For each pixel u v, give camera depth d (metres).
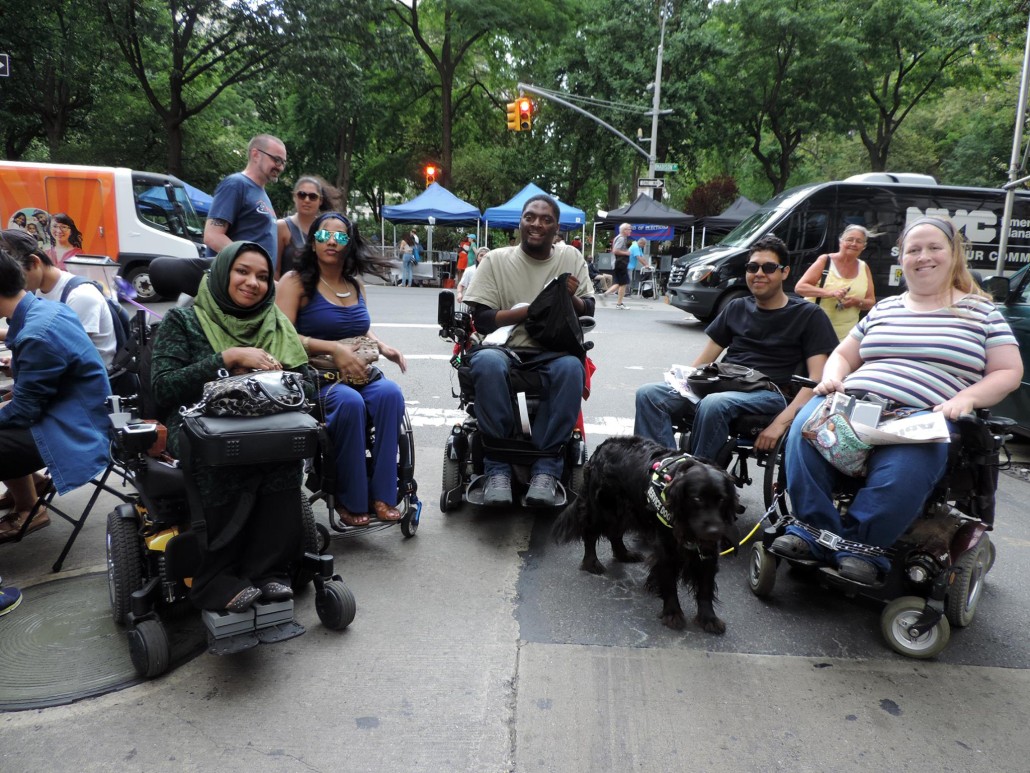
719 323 4.45
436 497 4.56
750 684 2.64
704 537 2.70
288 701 2.47
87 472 3.27
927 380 3.03
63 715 2.38
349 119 29.22
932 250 3.11
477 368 3.96
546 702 2.50
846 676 2.71
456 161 37.19
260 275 2.92
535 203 4.17
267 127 34.47
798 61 28.73
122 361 3.48
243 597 2.44
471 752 2.24
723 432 3.88
